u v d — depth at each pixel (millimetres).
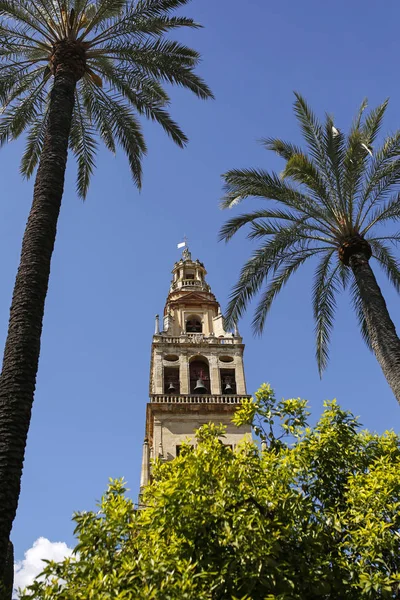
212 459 21453
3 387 14961
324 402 24516
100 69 29547
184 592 15711
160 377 57562
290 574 17422
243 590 17156
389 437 24953
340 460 22766
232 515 18453
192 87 29578
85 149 31000
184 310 67062
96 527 18641
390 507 19250
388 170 27203
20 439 14242
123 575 16781
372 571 18594
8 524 12898
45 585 17375
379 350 23984
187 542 18156
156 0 27094
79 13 26734
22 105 29516
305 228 29141
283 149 30734
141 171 30391
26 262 17688
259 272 29828
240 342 61281
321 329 31156
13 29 26672
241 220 30094
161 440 51531
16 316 16422
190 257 75938
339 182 27969
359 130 28703
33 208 19250
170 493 18906
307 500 19797
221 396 55156
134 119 30234
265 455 21938
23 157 30828
